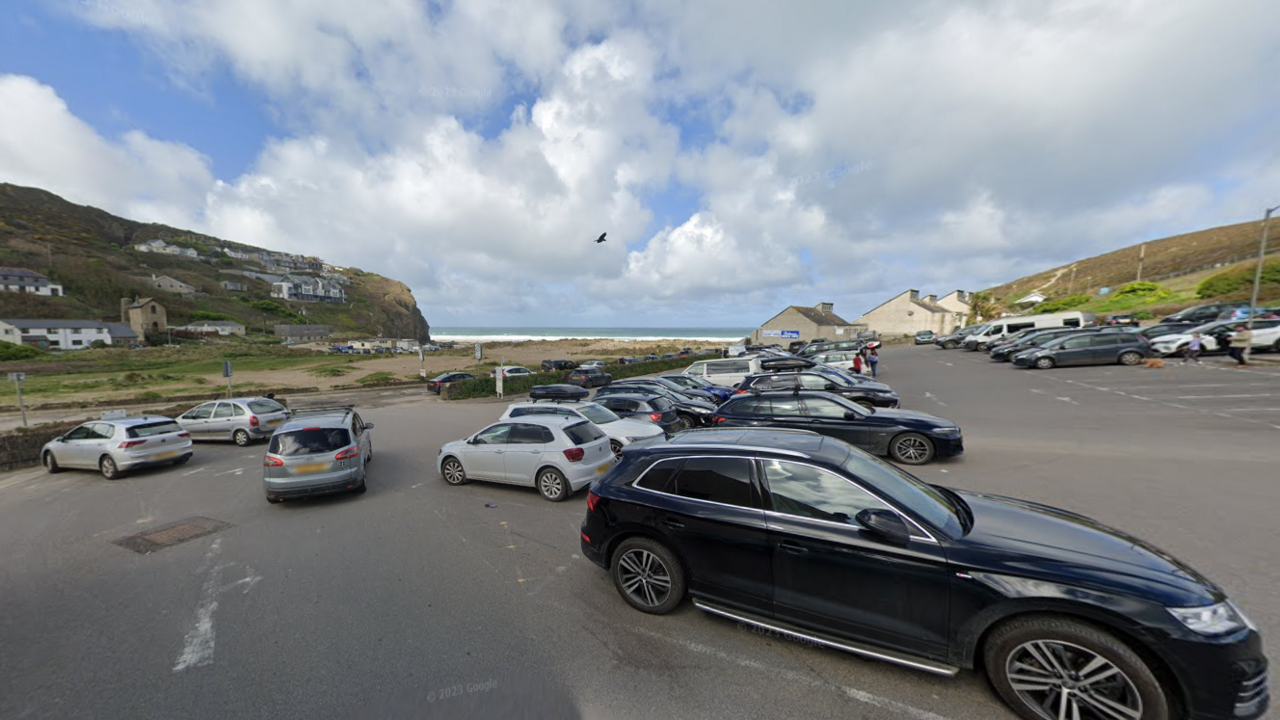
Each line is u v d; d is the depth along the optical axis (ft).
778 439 14.01
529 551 18.90
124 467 33.99
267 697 11.00
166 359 177.17
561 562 17.78
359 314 431.02
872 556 10.57
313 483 25.34
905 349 136.77
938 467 27.40
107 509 26.66
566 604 14.60
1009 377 63.72
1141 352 64.75
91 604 15.79
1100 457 27.55
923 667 10.04
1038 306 202.08
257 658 12.50
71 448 35.96
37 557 19.99
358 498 26.89
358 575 17.22
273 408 49.14
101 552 20.22
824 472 12.01
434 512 24.04
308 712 10.46
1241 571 14.60
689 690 10.64
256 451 42.80
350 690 11.12
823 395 31.68
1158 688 8.32
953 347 128.98
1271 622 11.93
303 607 15.05
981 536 10.59
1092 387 51.80
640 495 13.85
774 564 11.66
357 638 13.21
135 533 22.47
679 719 9.84
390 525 22.38
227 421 46.80
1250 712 8.13
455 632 13.34
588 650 12.23
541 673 11.43
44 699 11.23
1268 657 10.85
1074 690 8.98
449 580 16.56
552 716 10.05
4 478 37.24
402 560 18.39
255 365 167.84
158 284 320.09
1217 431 31.83
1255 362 59.77
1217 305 96.53
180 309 292.40
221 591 16.35
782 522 11.74
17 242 304.50
